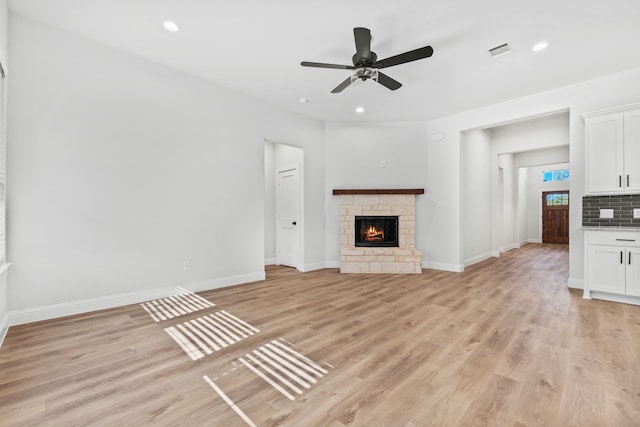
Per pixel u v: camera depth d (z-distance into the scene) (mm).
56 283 2779
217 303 3295
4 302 2449
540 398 1582
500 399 1577
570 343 2256
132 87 3211
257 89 4098
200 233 3797
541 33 2742
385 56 3164
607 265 3326
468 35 2775
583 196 3812
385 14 2488
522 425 1380
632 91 3447
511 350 2146
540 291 3785
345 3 2359
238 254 4207
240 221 4227
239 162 4207
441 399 1583
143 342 2299
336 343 2281
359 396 1616
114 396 1615
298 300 3418
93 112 2965
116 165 3113
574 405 1520
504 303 3283
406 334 2445
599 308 3092
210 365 1955
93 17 2582
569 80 3740
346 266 5031
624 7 2367
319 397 1609
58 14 2543
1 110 2309
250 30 2746
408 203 5352
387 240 5453
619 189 3361
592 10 2410
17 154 2566
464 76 3629
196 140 3744
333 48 3061
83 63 2900
